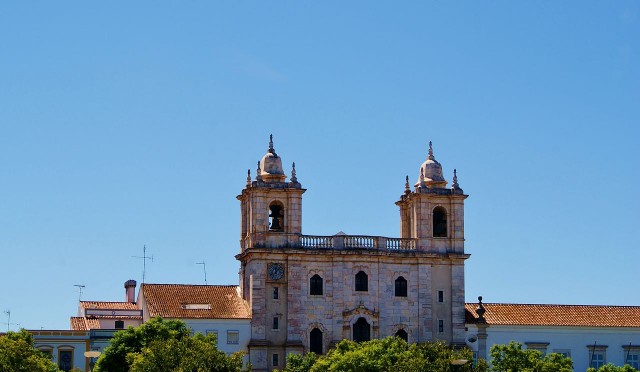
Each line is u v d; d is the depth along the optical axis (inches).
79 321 5836.6
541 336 5920.3
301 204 5777.6
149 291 5757.9
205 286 5866.1
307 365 5324.8
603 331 5989.2
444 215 5935.0
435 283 5836.6
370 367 4955.7
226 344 5605.3
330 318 5708.7
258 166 5836.6
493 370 5216.5
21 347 4680.1
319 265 5738.2
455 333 5802.2
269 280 5684.1
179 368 4534.9
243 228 5900.6
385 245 5826.8
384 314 5757.9
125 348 5014.8
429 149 6063.0
